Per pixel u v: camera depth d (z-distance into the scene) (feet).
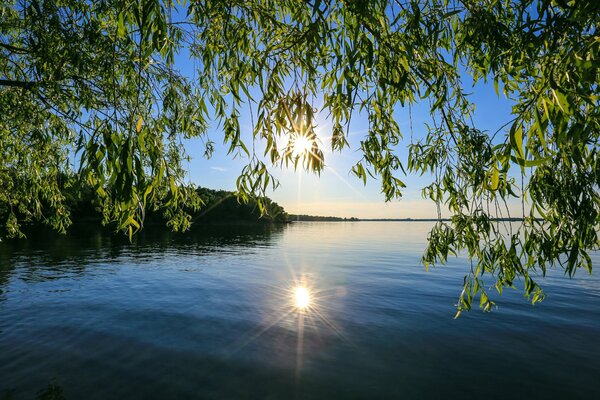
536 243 8.29
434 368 24.25
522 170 5.34
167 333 30.60
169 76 15.05
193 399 20.01
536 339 29.58
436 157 9.79
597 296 43.96
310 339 29.66
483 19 7.45
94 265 69.56
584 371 23.86
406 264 77.61
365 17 6.84
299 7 8.05
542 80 5.90
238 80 7.91
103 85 13.93
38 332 30.32
